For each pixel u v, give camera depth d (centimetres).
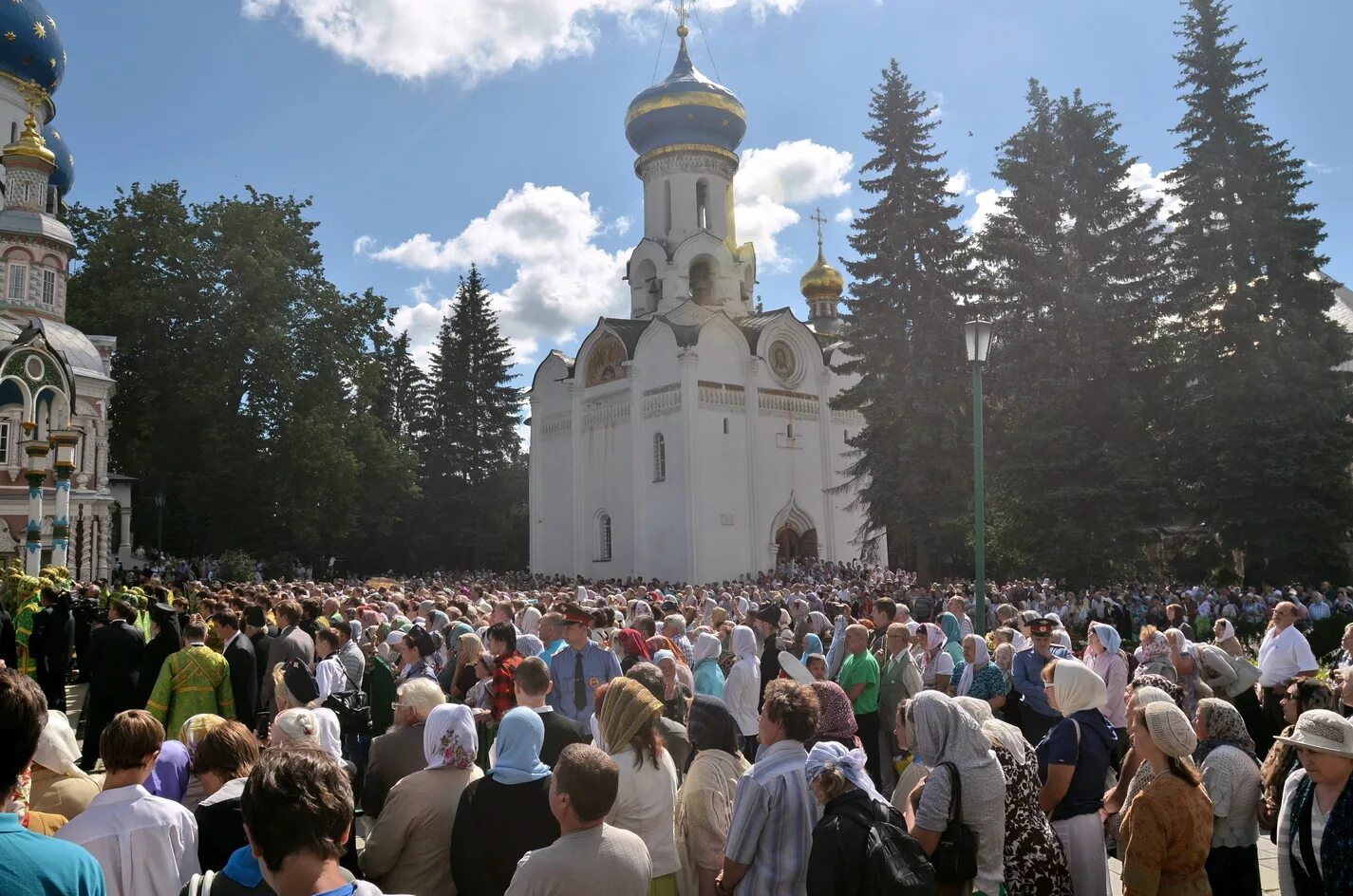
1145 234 3438
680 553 4669
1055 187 3444
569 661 933
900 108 3759
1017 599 3192
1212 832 546
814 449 5191
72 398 3228
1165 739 532
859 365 3781
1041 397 3250
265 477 4628
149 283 4619
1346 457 3253
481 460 6638
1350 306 4997
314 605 1520
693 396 4697
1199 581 3478
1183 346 3412
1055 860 545
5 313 3838
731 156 5691
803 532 5144
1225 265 3409
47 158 4069
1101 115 3497
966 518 3525
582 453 5334
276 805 326
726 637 1352
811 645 1320
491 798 521
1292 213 3528
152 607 1271
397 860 550
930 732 535
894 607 1202
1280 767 656
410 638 1085
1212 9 3569
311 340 4881
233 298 4662
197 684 987
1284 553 3212
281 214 4956
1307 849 541
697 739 625
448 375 6700
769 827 518
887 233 3712
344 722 948
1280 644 1110
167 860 466
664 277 5484
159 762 592
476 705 939
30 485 2586
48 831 502
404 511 6253
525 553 6794
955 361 3644
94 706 1212
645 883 445
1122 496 3100
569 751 449
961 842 510
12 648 1391
